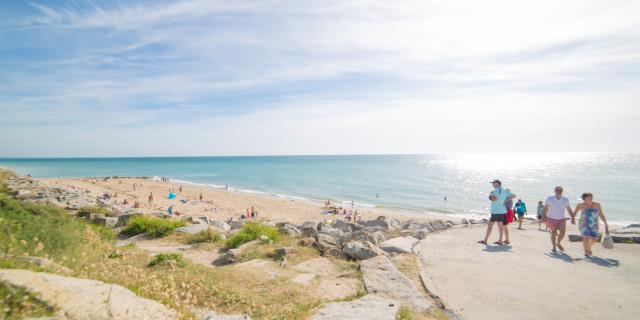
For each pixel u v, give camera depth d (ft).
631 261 27.09
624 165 532.73
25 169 507.30
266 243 35.88
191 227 46.57
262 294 20.58
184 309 16.29
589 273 24.39
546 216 31.42
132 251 31.55
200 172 452.76
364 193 223.10
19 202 29.37
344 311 17.60
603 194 193.57
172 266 25.77
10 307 10.44
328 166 562.25
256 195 209.87
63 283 12.84
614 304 19.26
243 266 27.14
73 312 11.25
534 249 31.24
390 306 18.43
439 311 18.81
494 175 357.41
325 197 205.16
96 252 26.50
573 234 35.55
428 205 173.88
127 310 12.82
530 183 266.36
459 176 347.97
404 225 58.54
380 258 27.40
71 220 30.71
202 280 21.94
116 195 166.30
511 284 22.45
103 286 13.99
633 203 159.63
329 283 23.15
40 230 22.27
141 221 46.09
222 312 17.72
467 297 20.45
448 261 27.81
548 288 21.68
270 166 585.22
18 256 16.10
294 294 20.45
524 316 18.01
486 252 30.42
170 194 176.65
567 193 202.08
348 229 57.67
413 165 583.99
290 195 214.28
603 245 30.42
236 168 540.93
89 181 246.88
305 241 34.78
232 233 45.44
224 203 169.17
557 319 17.65
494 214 33.63
